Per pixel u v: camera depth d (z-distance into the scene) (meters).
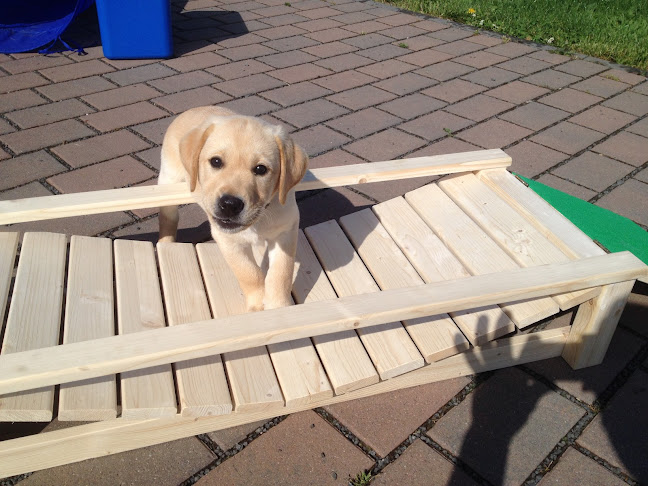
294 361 0.71
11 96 1.45
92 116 1.37
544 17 2.12
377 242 0.91
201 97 1.49
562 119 1.46
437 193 0.98
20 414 0.59
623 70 1.79
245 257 0.77
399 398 0.75
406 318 0.65
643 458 0.69
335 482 0.65
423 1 2.33
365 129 1.37
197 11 2.19
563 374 0.79
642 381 0.79
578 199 1.10
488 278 0.70
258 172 0.70
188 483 0.64
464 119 1.44
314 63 1.75
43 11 1.95
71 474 0.65
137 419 0.63
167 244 0.88
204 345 0.59
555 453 0.69
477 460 0.68
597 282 0.71
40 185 1.11
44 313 0.73
